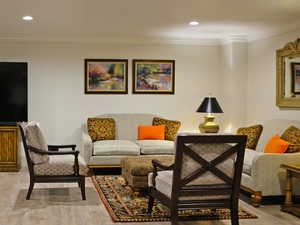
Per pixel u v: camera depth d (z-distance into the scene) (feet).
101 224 14.51
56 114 26.61
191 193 13.19
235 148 13.23
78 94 26.78
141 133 25.71
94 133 25.13
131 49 27.17
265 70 24.06
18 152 24.09
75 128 26.81
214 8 17.75
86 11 18.48
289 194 16.31
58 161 17.62
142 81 27.40
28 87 26.32
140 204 16.96
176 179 12.94
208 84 28.02
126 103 27.30
